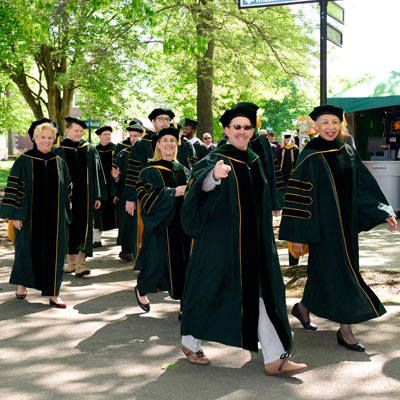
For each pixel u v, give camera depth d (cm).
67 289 679
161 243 538
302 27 2036
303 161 462
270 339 396
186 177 548
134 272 777
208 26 1695
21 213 590
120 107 2322
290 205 462
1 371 415
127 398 367
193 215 385
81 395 372
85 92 2419
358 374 400
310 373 404
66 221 614
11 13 2002
